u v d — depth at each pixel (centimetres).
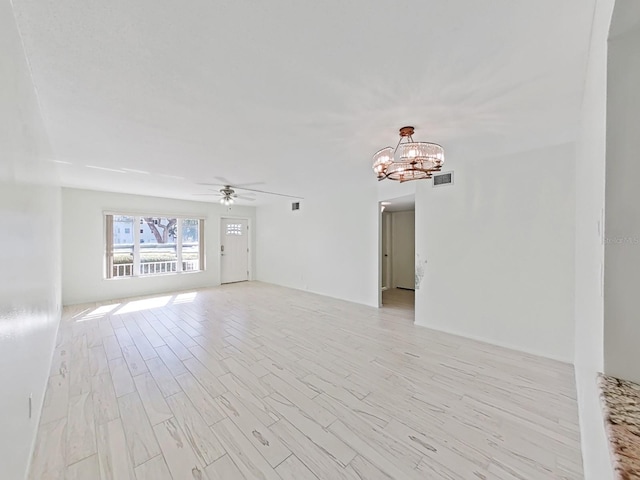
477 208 341
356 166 361
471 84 172
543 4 114
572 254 275
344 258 561
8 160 123
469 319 348
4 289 116
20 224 145
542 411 200
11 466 121
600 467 92
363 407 205
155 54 145
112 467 152
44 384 215
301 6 115
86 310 471
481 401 212
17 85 133
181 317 434
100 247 541
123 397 217
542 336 293
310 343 329
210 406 206
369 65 155
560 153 281
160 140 265
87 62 151
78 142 270
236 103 195
